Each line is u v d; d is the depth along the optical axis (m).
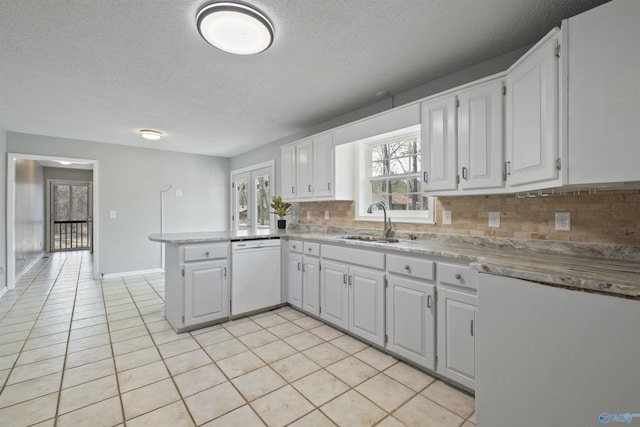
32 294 3.87
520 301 1.27
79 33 1.85
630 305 1.00
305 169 3.56
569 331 1.14
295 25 1.79
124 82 2.56
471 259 1.72
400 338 2.12
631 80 1.15
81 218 8.01
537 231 1.96
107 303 3.51
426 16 1.72
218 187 6.03
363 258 2.40
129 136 4.40
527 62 1.61
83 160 4.61
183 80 2.54
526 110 1.62
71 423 1.53
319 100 3.01
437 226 2.55
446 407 1.67
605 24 1.21
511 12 1.69
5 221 4.01
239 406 1.67
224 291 2.89
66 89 2.69
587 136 1.26
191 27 1.80
